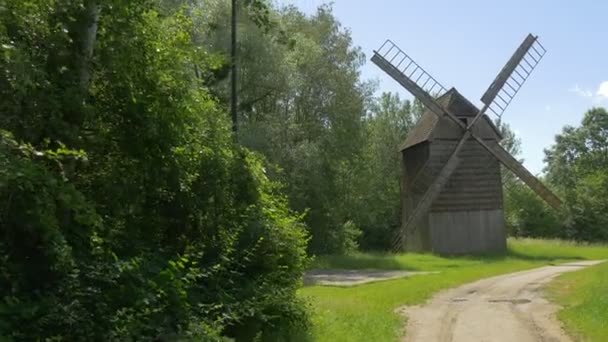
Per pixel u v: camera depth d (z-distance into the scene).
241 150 11.23
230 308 9.32
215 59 11.18
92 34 8.65
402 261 35.75
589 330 12.95
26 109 7.62
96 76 9.23
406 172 49.50
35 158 7.02
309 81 40.25
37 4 8.18
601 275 22.50
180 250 9.98
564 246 50.78
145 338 7.11
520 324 14.40
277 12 34.06
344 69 41.34
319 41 40.50
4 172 6.09
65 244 6.70
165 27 10.38
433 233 42.44
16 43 7.44
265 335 10.34
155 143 9.44
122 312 6.99
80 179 9.00
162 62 9.63
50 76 8.20
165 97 9.47
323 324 12.09
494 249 43.19
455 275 27.20
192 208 10.05
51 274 6.88
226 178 10.56
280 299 10.55
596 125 99.56
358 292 20.36
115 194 9.04
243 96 34.19
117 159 9.43
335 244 42.69
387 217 64.06
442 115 43.00
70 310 6.69
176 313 7.89
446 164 42.44
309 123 40.00
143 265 8.11
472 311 16.59
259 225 10.73
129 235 9.05
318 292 20.14
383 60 42.38
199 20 28.58
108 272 7.30
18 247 6.84
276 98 36.94
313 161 37.56
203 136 10.52
